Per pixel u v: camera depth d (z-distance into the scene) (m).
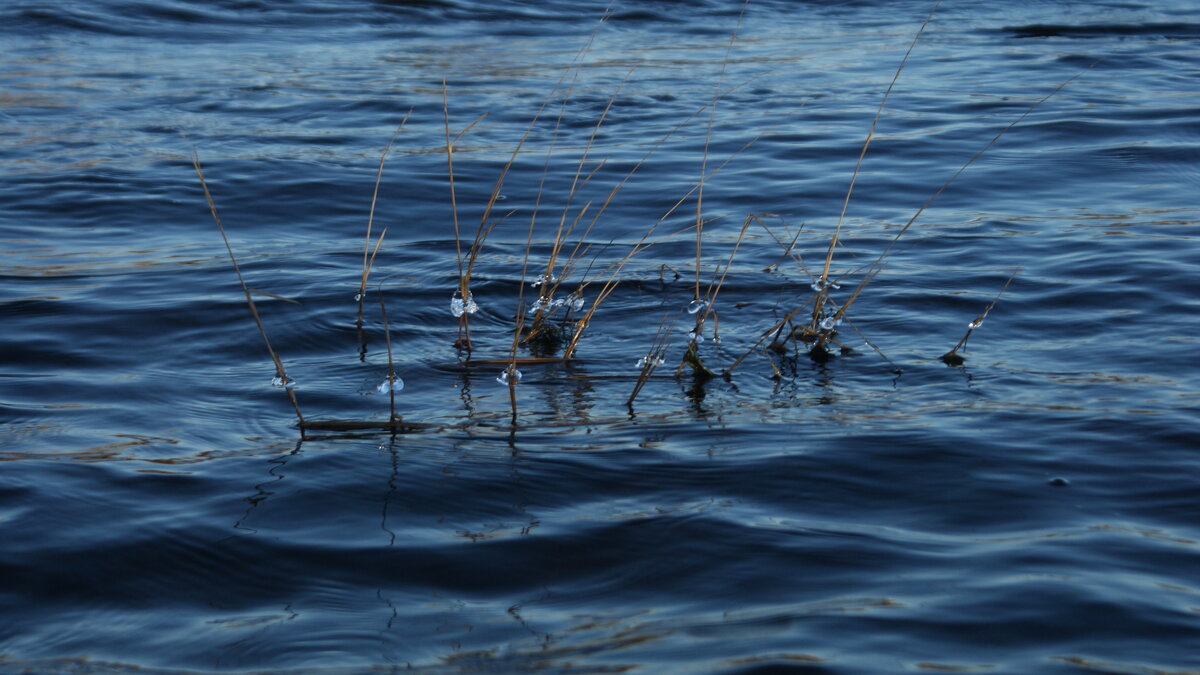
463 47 13.17
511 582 2.82
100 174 7.63
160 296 5.20
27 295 5.21
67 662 2.50
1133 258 5.64
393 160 8.20
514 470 3.43
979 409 3.88
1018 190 7.25
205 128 9.17
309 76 11.35
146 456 3.54
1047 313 4.93
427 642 2.55
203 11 14.43
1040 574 2.79
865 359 4.43
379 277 5.53
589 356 4.53
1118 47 12.69
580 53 12.47
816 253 5.96
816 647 2.49
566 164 8.12
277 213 6.91
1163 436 3.61
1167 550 2.91
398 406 3.99
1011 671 2.40
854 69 11.66
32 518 3.11
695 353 4.30
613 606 2.70
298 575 2.86
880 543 2.97
